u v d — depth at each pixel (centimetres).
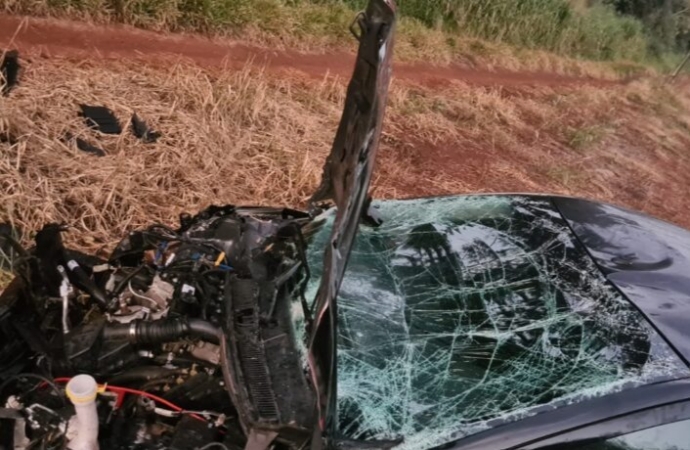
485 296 273
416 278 287
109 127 561
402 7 1252
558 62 1480
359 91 258
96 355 268
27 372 273
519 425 221
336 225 232
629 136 1192
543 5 1516
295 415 229
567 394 229
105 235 460
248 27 869
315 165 613
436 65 1134
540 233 317
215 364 277
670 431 227
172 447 249
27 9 708
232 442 256
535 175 845
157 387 276
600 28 1716
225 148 599
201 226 340
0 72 552
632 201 903
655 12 2144
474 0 1342
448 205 351
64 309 282
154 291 297
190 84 661
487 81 1172
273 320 270
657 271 293
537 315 262
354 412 230
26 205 447
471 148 847
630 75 1720
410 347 252
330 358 207
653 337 250
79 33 713
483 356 246
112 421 259
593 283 279
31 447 238
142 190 508
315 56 908
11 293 291
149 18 787
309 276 293
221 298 294
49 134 525
